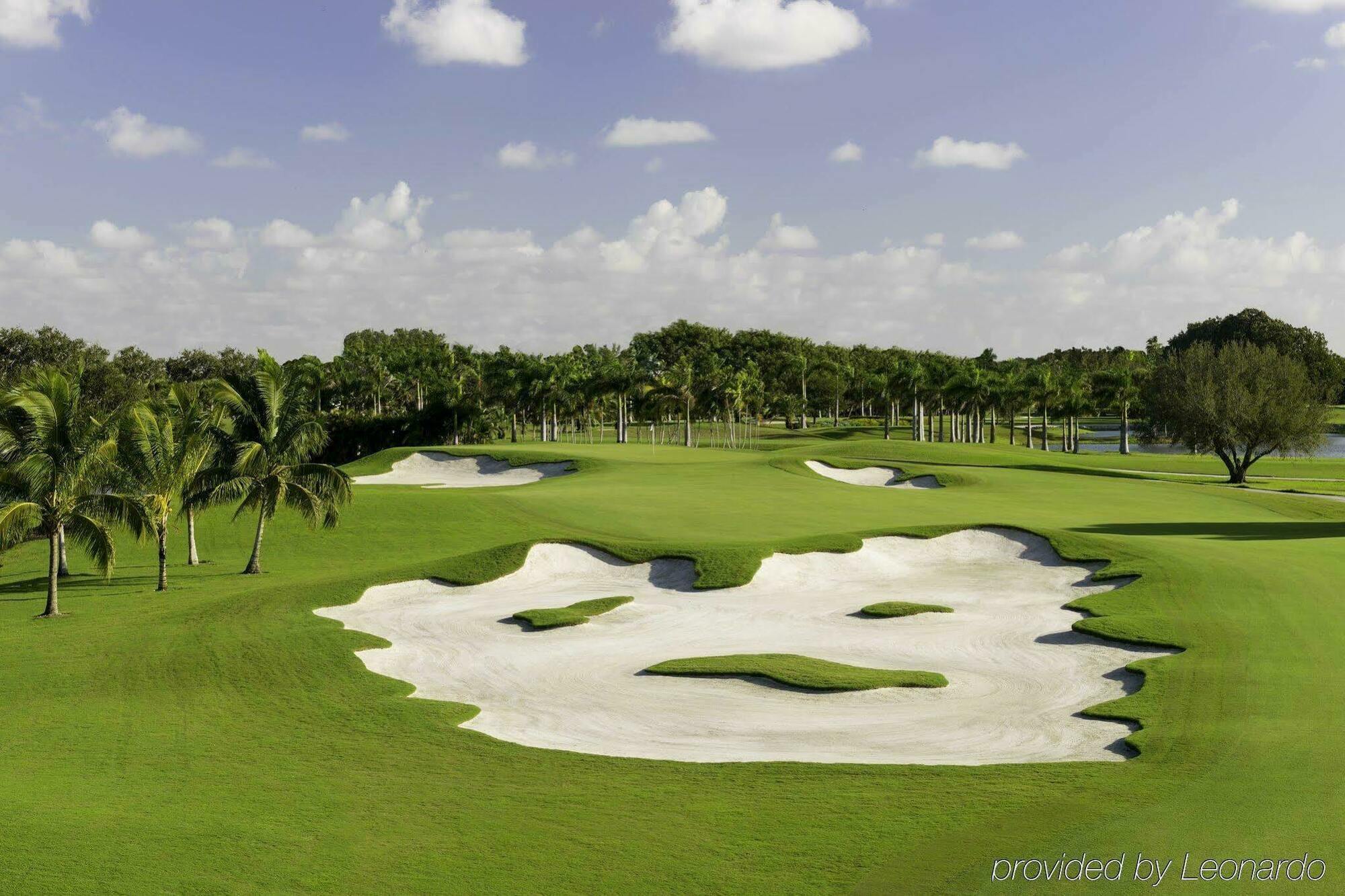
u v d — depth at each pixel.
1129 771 16.41
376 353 162.50
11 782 17.72
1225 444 82.56
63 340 123.50
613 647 29.05
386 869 13.02
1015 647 27.77
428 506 57.06
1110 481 71.69
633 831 14.37
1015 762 18.23
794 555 38.38
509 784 17.19
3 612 38.28
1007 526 41.06
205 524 55.94
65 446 36.41
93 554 37.25
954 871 12.40
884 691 24.06
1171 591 31.17
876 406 197.38
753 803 15.66
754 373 159.75
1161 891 11.54
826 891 12.00
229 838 14.28
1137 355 178.12
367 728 21.45
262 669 26.78
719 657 27.22
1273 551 37.66
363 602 35.19
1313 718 19.14
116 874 12.85
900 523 50.22
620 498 60.19
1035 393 133.62
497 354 145.12
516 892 12.22
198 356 162.25
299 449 45.41
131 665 27.66
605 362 146.75
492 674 26.72
